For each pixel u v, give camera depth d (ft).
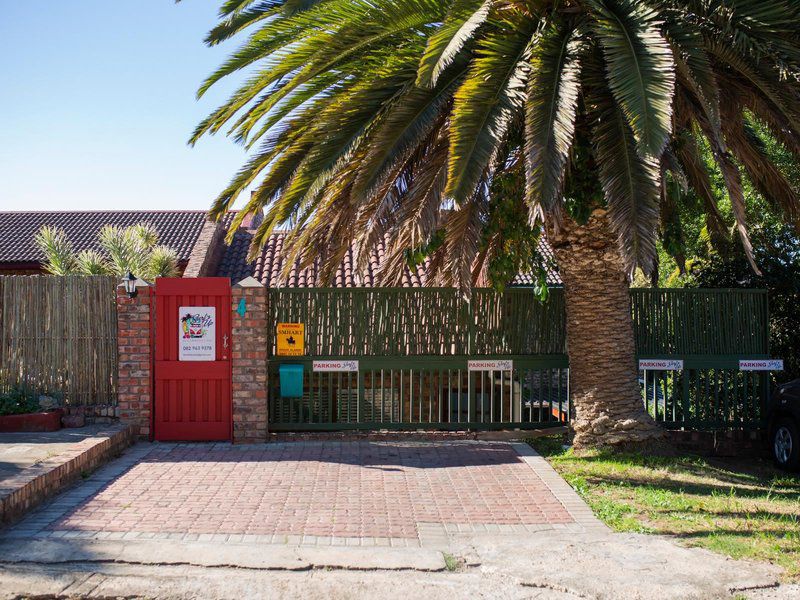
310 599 15.93
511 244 33.24
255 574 17.21
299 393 32.60
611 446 30.30
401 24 27.09
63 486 23.77
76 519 20.68
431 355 33.81
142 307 31.71
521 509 22.54
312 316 33.47
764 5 25.12
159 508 21.94
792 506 23.49
